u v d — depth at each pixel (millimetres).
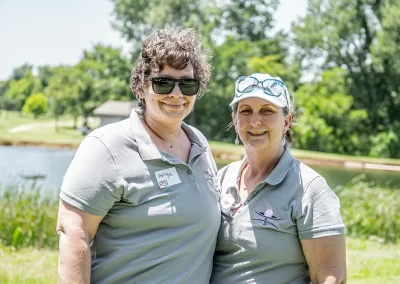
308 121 34844
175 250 2172
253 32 47312
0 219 6977
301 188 2209
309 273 2277
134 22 44344
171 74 2219
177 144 2350
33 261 5762
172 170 2205
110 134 2162
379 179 22328
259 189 2273
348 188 10234
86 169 2096
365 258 6199
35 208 7461
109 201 2111
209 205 2273
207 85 2490
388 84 37500
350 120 36094
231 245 2309
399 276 5328
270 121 2271
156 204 2146
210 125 40125
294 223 2199
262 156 2336
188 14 40969
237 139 2480
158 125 2299
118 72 52656
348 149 35594
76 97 52531
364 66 38562
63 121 66562
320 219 2146
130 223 2143
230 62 39844
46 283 4777
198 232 2227
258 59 39531
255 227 2242
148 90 2258
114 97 53188
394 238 7785
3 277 4926
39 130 52312
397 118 38500
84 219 2092
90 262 2100
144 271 2152
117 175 2111
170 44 2221
